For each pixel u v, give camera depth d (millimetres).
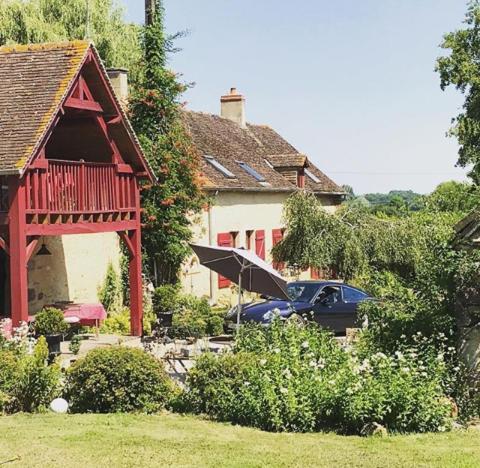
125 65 33750
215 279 28297
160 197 23578
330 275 28688
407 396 10453
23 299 16188
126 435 9594
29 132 16609
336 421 10516
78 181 18141
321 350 12148
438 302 13312
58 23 32656
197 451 8883
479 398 12008
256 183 31766
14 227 16172
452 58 41312
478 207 12828
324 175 41156
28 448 8805
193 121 33375
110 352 11688
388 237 27250
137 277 20469
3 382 11273
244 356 11852
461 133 40250
